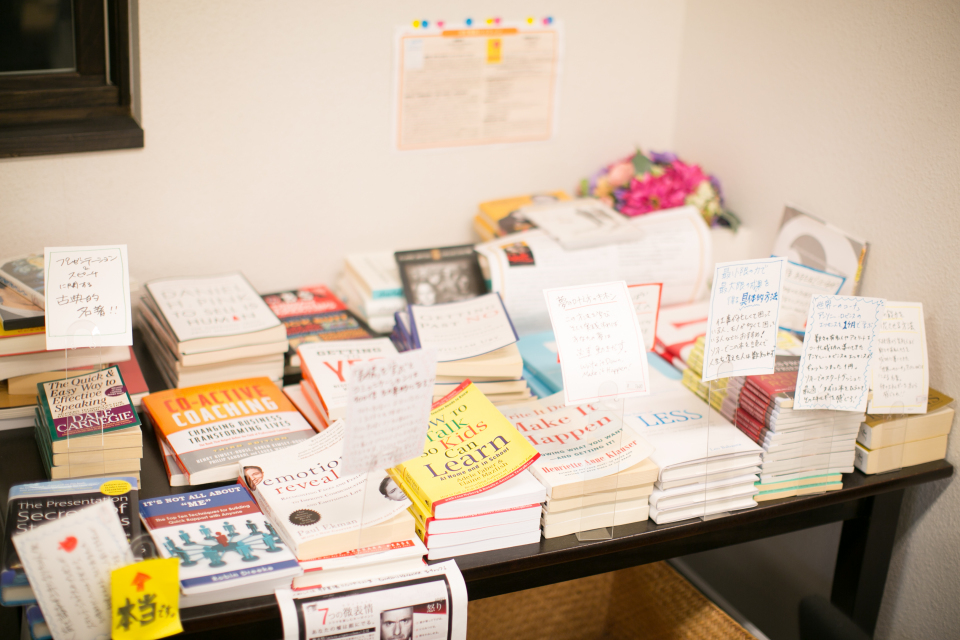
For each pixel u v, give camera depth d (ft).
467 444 4.08
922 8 4.59
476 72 6.00
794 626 6.12
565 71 6.30
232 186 5.60
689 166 6.30
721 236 6.32
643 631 6.12
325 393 4.54
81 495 3.63
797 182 5.64
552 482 3.84
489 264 5.52
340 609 3.37
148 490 4.04
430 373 3.47
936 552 4.97
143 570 3.11
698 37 6.40
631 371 3.97
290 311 5.62
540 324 5.70
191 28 5.09
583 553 3.95
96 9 5.04
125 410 3.96
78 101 5.21
